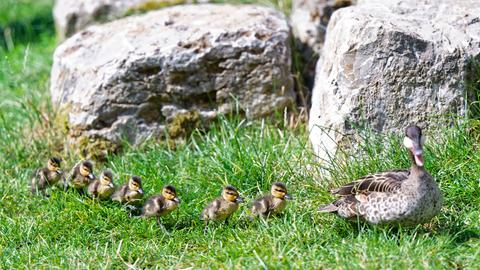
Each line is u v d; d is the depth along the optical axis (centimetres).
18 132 1449
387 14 1241
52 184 1265
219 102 1369
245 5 1523
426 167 1139
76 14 1827
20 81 1673
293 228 1056
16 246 1130
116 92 1347
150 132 1362
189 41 1359
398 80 1184
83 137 1358
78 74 1380
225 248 1037
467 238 1017
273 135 1318
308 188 1170
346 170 1158
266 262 970
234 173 1220
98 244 1104
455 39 1199
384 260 952
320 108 1237
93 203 1185
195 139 1366
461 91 1188
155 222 1136
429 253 966
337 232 1053
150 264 1053
